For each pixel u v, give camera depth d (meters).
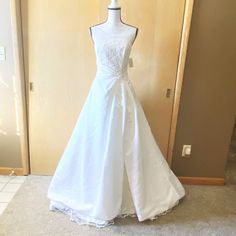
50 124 2.26
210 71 2.11
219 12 1.96
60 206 1.95
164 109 2.18
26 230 1.77
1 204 2.01
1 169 2.38
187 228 1.86
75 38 2.04
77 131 1.93
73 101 2.20
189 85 2.14
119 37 1.71
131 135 1.83
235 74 2.12
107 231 1.80
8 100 2.20
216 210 2.07
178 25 1.97
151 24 1.97
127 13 1.94
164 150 2.30
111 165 1.76
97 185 1.85
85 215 1.89
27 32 2.03
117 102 1.78
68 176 1.98
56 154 2.35
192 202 2.15
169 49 2.02
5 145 2.33
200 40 2.02
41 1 1.95
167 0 1.91
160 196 1.97
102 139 1.79
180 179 2.40
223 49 2.05
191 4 1.89
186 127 2.26
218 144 2.31
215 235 1.82
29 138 2.31
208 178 2.40
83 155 1.87
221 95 2.17
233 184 2.44
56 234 1.75
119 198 1.84
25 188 2.21
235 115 2.25
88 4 1.96
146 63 2.06
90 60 2.09
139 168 1.84
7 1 1.95
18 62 2.06
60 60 2.09
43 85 2.16
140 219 1.84
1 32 2.02
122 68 1.77
